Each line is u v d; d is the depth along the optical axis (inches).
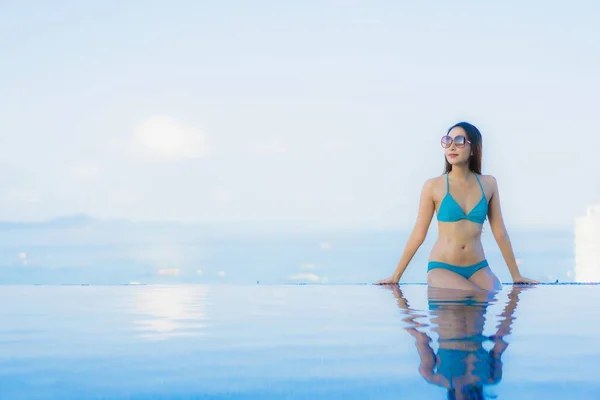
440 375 58.5
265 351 73.5
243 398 52.2
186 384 56.9
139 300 158.9
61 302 153.6
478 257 187.0
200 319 109.0
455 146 185.5
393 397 51.3
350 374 59.7
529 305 128.3
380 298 150.6
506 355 67.6
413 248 197.9
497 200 194.9
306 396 52.3
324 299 152.1
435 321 99.6
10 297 173.2
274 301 149.9
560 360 64.7
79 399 52.3
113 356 71.1
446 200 186.4
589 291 172.7
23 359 69.6
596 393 51.5
